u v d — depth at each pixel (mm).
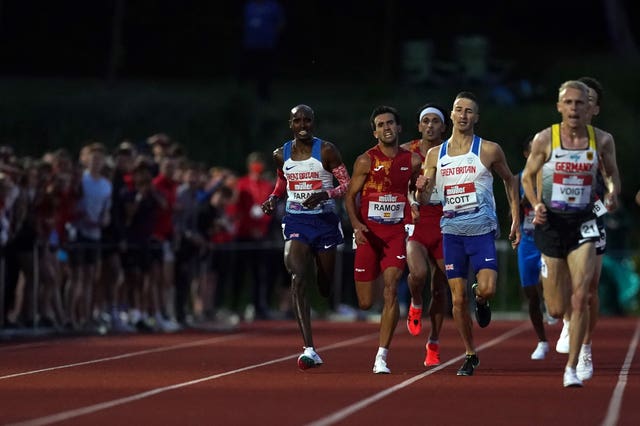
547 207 28062
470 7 104438
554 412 23141
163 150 50438
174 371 31500
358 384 28188
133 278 47406
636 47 107750
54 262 44844
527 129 77812
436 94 84000
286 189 32531
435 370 31891
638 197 31219
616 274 66312
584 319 27484
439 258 31875
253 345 41625
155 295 48594
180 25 98500
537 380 29203
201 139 75125
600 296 66000
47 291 44625
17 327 43844
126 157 47031
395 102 81375
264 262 58812
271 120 78250
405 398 25359
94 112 74500
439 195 30547
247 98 78250
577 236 27750
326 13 101688
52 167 45281
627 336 47812
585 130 27906
